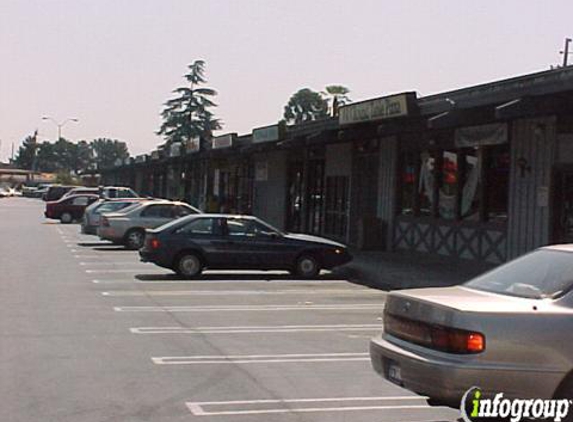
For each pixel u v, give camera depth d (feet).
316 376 33.65
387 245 96.17
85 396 29.50
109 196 166.09
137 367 34.60
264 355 37.86
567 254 26.00
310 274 71.77
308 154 119.55
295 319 49.16
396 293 26.20
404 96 75.20
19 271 73.15
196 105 279.28
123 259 87.10
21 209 228.22
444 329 23.50
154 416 27.14
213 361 36.24
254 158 151.23
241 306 54.29
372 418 27.55
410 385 24.39
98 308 51.62
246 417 27.35
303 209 123.24
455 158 82.58
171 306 53.47
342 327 46.47
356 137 93.45
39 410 27.48
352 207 105.70
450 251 82.64
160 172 247.70
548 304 23.68
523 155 71.05
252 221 71.15
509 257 72.90
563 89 55.11
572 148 65.36
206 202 165.07
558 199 67.31
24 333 41.96
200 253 69.67
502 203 74.79
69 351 37.55
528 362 22.89
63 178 385.09
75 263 81.97
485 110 69.10
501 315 23.09
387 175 96.94
